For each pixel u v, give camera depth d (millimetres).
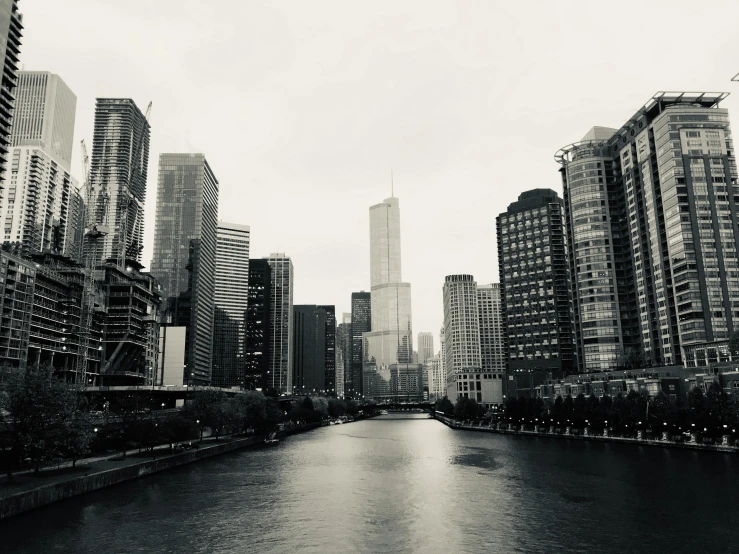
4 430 90562
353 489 103188
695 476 103250
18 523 74938
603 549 65625
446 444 188250
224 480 111875
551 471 117750
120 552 65625
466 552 65812
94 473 95812
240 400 195375
